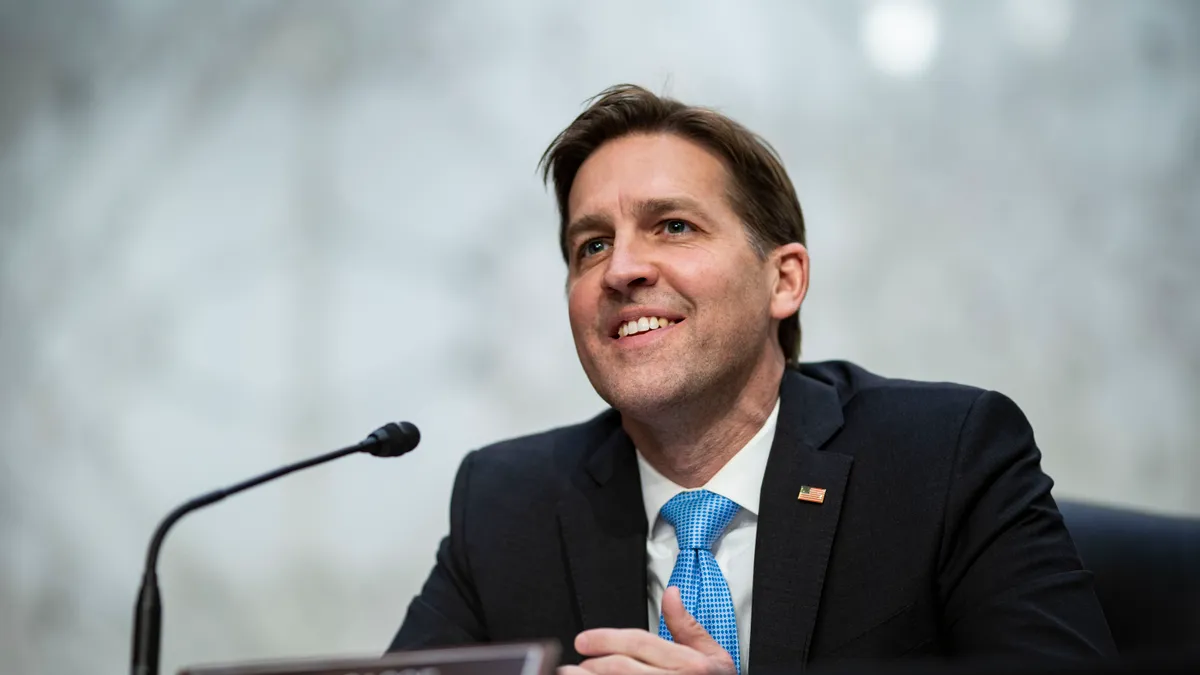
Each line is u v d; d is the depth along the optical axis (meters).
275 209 9.83
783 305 4.48
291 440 9.59
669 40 9.37
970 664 1.87
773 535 4.02
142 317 9.95
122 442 9.87
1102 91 9.52
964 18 9.42
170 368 9.87
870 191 9.23
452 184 9.60
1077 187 9.39
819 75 9.30
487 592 4.39
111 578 9.77
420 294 9.55
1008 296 9.25
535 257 9.45
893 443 4.12
